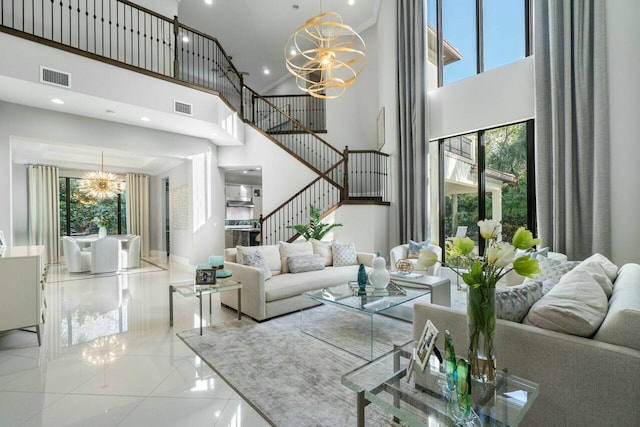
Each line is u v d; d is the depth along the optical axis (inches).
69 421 71.5
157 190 383.2
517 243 50.6
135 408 76.2
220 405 77.4
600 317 55.1
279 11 279.9
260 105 397.4
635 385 44.4
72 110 187.5
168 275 247.1
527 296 65.6
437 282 137.4
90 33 217.6
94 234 361.4
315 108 354.9
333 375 90.7
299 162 274.4
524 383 52.0
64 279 231.5
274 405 76.5
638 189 132.8
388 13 256.2
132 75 180.7
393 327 130.0
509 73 183.3
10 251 129.2
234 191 429.7
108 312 151.7
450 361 49.0
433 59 230.1
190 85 207.3
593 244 141.4
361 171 272.8
